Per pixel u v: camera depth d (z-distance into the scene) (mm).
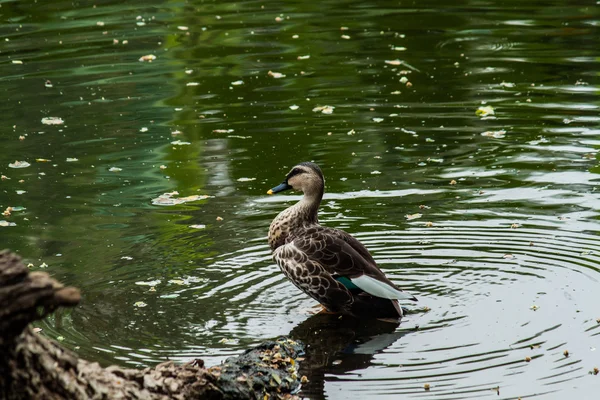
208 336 9555
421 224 12430
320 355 9195
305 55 21094
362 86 18891
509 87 18609
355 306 10148
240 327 9797
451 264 11172
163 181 14344
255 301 10445
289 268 10531
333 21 23875
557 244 11648
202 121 17125
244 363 8523
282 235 11344
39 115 17531
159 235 12289
